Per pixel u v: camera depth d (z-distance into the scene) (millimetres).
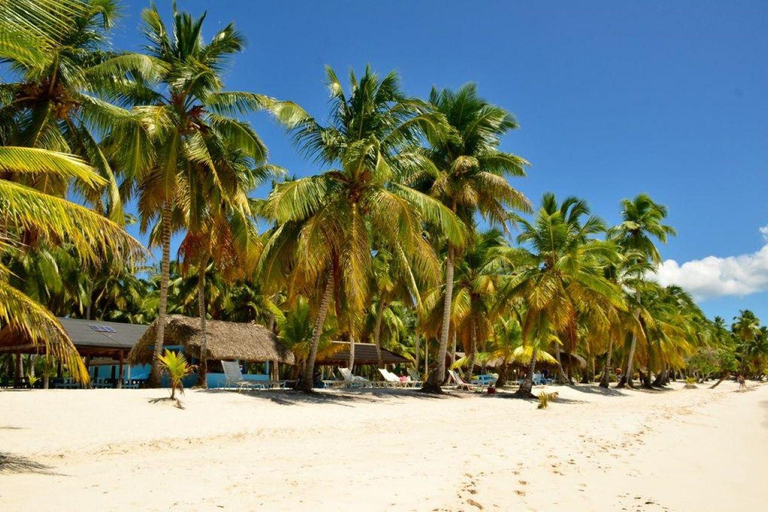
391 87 20656
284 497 7297
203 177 19703
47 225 7680
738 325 110625
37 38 6434
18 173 13242
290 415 15688
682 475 10953
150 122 16266
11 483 7430
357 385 28531
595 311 28281
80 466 8898
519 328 36438
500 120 24625
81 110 15523
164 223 19156
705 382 96312
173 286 41156
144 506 6602
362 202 20094
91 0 15180
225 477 8383
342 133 20797
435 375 25062
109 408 13930
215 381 25281
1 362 41375
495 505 7652
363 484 8242
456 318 29219
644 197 41812
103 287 42250
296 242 20156
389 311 47312
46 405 13500
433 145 23953
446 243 26688
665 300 53656
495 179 23688
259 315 42000
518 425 17250
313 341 20766
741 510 8586
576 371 60000
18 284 28891
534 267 27328
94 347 26094
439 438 13766
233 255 23297
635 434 16703
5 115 14750
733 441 17266
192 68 18109
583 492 8844
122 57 15461
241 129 19312
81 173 7621
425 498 7656
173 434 12109
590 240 29516
